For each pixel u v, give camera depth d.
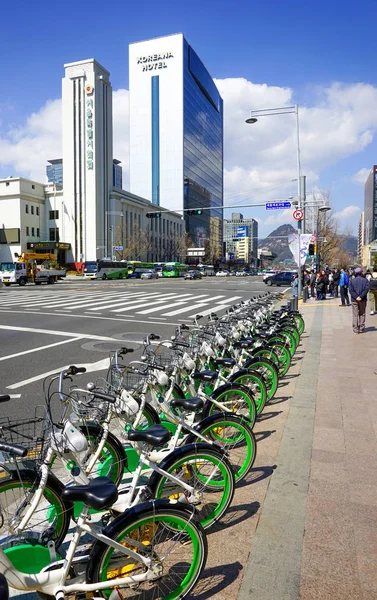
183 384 4.60
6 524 2.59
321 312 17.81
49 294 27.94
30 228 75.06
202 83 123.00
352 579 2.64
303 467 4.08
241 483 3.79
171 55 106.19
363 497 3.56
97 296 26.17
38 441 2.75
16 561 2.41
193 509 2.51
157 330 12.98
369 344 10.26
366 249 130.88
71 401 3.23
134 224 86.00
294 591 2.55
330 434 4.85
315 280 27.28
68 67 74.75
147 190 110.94
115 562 2.37
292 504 3.46
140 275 69.12
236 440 3.84
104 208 78.31
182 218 114.06
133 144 111.50
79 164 75.56
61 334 11.99
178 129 107.19
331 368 7.91
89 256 75.88
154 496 2.89
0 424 3.04
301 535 3.07
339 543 2.98
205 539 2.53
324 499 3.53
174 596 2.49
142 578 2.36
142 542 2.50
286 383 6.95
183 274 78.44
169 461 3.01
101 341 10.93
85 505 2.32
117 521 2.36
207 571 2.72
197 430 3.68
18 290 32.66
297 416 5.43
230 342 6.52
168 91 107.31
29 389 6.71
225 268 135.25
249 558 2.84
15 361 8.60
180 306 20.22
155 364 4.18
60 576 2.27
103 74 77.00
